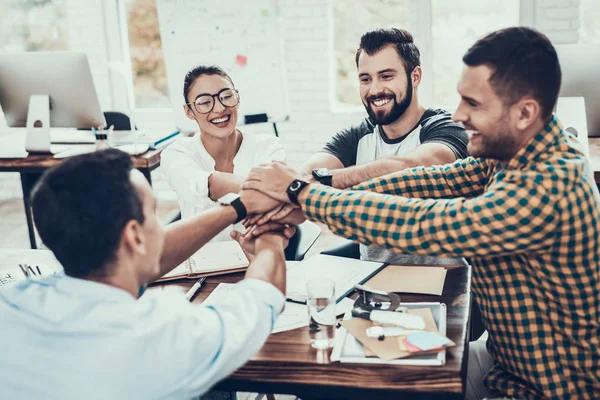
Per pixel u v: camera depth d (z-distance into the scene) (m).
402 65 2.09
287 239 1.60
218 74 2.34
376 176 1.89
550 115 1.27
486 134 1.28
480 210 1.22
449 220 1.25
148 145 3.47
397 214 1.31
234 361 1.09
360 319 1.44
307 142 4.69
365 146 2.30
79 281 1.05
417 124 2.21
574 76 2.83
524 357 1.37
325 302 1.36
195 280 1.73
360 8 4.50
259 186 1.56
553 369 1.35
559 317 1.32
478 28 4.39
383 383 1.26
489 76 1.23
